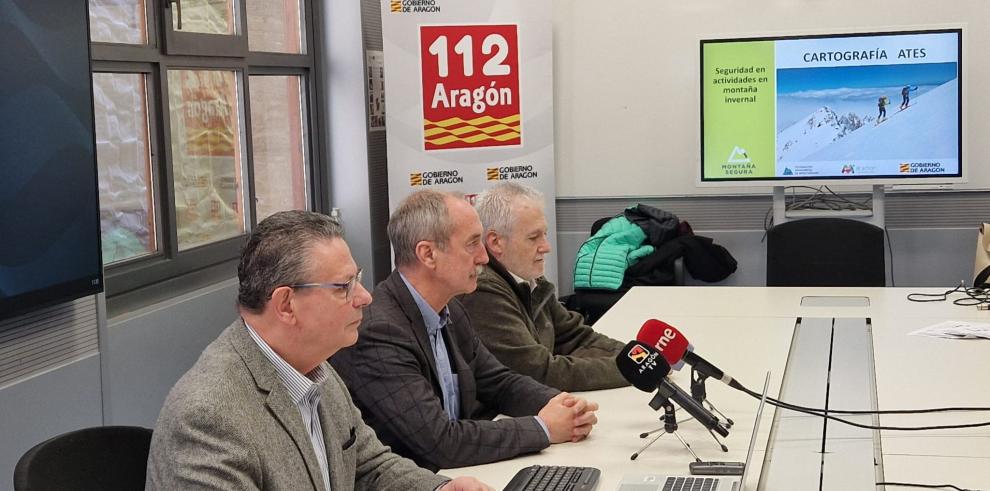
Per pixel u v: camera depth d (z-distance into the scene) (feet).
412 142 18.99
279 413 6.10
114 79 13.61
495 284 10.23
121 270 13.60
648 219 19.77
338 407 6.97
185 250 15.11
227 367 6.02
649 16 20.40
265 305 6.11
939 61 17.78
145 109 14.33
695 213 20.79
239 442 5.82
